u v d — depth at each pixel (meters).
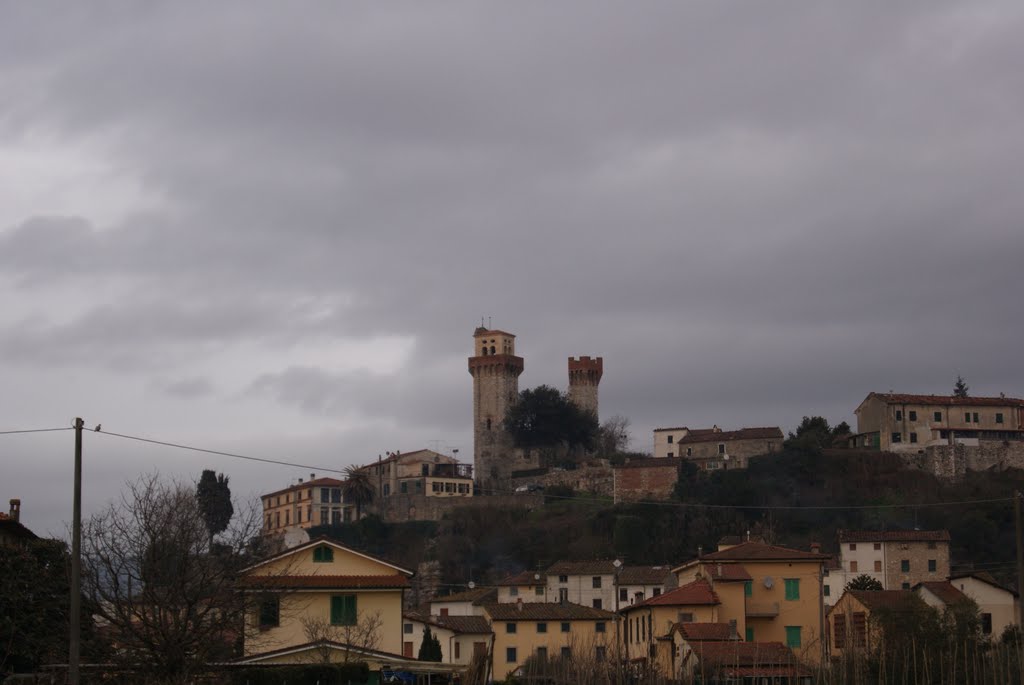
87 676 64.06
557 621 125.56
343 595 79.75
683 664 85.19
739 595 105.62
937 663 74.19
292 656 73.06
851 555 172.25
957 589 116.50
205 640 64.06
